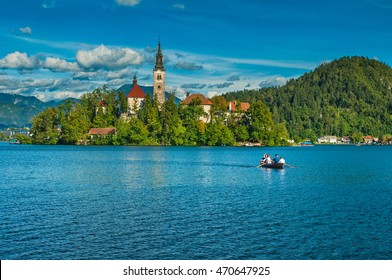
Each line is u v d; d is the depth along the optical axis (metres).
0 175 83.50
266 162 105.38
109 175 84.38
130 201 53.41
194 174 87.62
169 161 125.62
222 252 33.19
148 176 83.06
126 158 137.25
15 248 33.88
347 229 39.62
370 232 38.59
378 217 44.59
